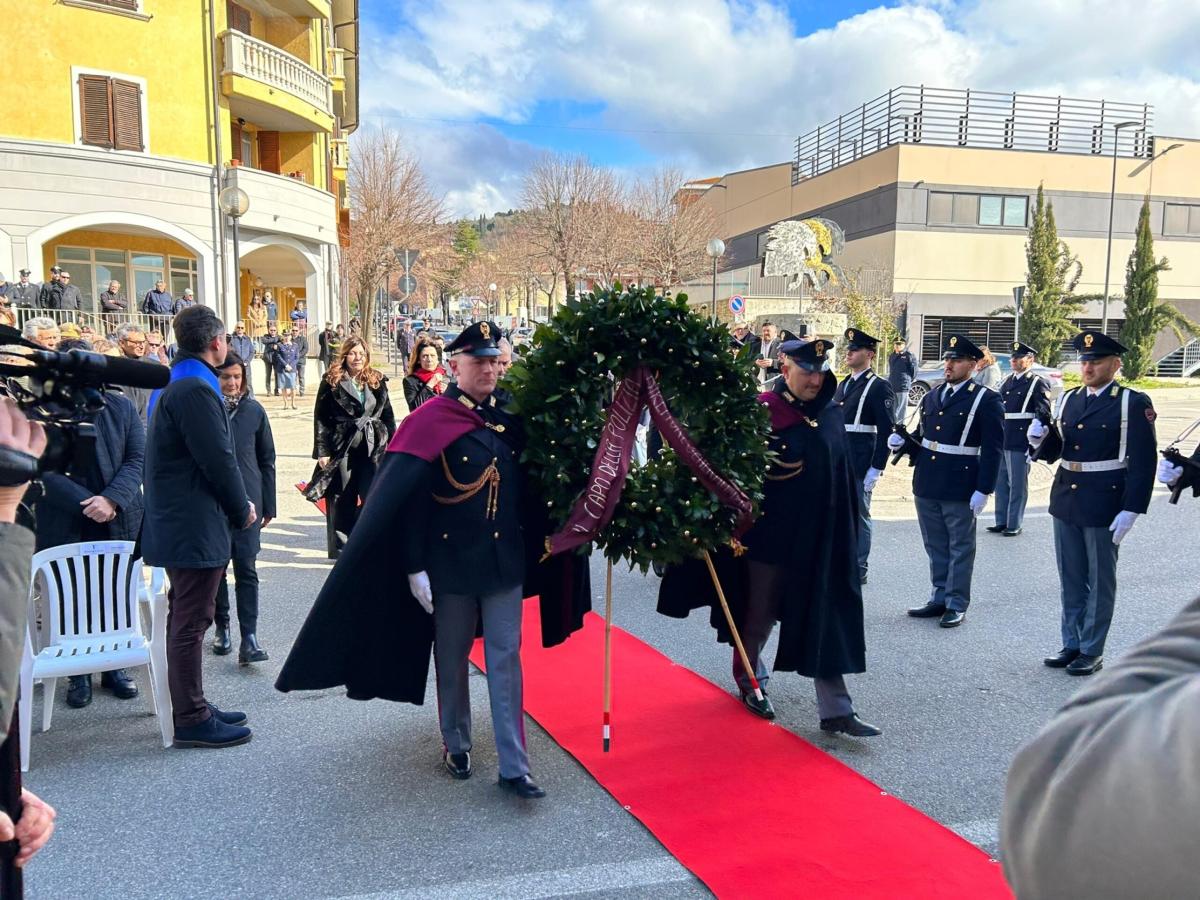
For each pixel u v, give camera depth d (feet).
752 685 14.94
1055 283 105.81
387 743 14.14
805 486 14.14
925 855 10.71
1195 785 2.28
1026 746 2.93
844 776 12.79
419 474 12.18
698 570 15.37
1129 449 16.67
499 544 12.34
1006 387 29.91
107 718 15.05
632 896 10.10
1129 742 2.50
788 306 94.63
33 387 5.36
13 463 4.50
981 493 19.69
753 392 13.38
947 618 20.12
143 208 63.72
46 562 14.03
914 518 31.99
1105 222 122.11
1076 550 17.38
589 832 11.46
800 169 144.36
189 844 11.17
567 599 13.80
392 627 13.04
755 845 10.98
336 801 12.27
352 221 127.24
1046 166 119.65
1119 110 122.42
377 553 12.60
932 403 20.92
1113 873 2.42
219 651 18.06
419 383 23.91
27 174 59.26
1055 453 18.10
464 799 12.34
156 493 13.33
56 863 10.71
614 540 12.75
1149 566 25.26
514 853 10.98
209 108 66.64
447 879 10.43
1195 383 102.12
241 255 70.95
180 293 71.10
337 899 10.04
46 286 53.01
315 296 79.97
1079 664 17.08
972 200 118.62
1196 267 125.90
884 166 119.34
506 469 12.57
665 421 12.89
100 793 12.45
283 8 77.30
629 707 15.29
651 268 131.44
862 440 22.98
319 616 12.52
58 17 59.57
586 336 12.76
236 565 17.47
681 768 13.06
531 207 135.33
